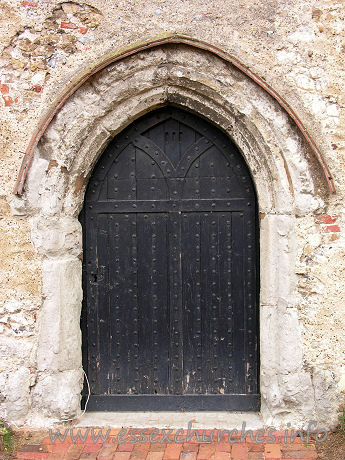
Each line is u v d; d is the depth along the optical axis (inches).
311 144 154.2
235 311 172.6
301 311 159.3
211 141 170.7
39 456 150.2
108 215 173.2
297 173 157.5
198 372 173.9
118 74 158.4
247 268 171.6
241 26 157.6
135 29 158.2
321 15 156.7
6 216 159.9
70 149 160.1
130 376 174.7
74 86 156.4
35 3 158.6
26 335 161.0
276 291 161.8
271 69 157.5
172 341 173.8
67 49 159.3
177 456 149.2
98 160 171.0
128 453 151.0
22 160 159.3
